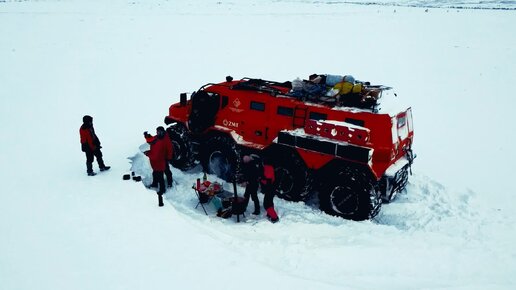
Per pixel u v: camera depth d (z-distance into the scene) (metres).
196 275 4.68
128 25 29.47
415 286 4.54
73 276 4.68
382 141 6.16
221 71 17.56
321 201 6.68
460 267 4.96
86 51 20.86
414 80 16.80
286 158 6.89
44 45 21.92
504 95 14.68
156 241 5.39
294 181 6.92
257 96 7.50
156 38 24.98
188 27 29.58
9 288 4.48
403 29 30.78
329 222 6.42
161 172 7.13
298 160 6.81
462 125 11.80
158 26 29.55
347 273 4.83
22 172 7.79
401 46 24.16
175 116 8.65
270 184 6.30
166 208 6.38
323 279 4.69
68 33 25.53
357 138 6.16
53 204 6.45
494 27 30.66
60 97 13.70
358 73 17.78
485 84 16.16
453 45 24.23
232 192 7.45
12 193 6.84
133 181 7.41
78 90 14.58
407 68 18.86
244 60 19.88
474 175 8.60
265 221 6.37
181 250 5.19
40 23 28.98
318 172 6.78
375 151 6.17
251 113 7.59
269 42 24.98
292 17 37.44
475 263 5.05
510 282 4.63
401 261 5.09
